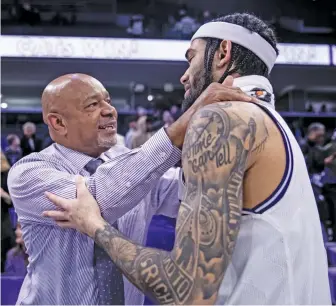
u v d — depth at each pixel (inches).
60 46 286.2
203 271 31.4
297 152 37.7
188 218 32.5
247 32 41.1
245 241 34.9
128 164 40.0
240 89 37.9
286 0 344.8
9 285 96.3
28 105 330.0
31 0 313.4
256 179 35.2
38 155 44.7
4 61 283.3
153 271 32.9
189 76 43.3
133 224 45.6
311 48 301.0
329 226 171.0
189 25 308.3
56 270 42.8
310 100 374.3
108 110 44.4
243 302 34.4
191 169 33.5
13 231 145.0
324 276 37.7
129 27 320.2
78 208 38.8
